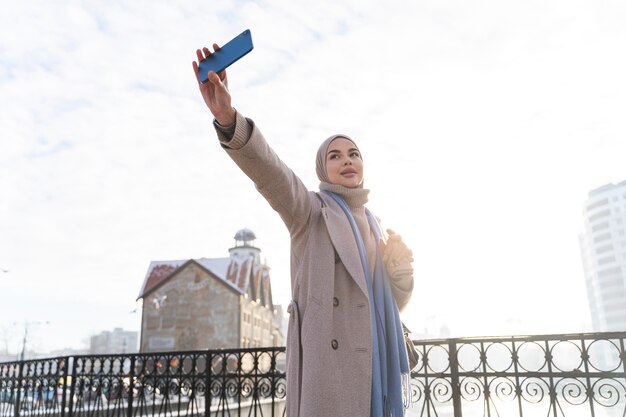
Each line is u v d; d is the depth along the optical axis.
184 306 43.97
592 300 108.56
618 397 3.20
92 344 113.69
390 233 2.00
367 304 1.74
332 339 1.70
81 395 5.84
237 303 43.81
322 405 1.58
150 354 5.34
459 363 3.84
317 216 1.92
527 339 3.62
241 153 1.58
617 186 99.62
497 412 3.60
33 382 6.69
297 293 1.86
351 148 2.16
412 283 1.95
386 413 1.69
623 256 95.12
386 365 1.75
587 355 3.38
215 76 1.52
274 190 1.70
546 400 3.90
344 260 1.78
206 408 4.75
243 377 4.62
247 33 1.58
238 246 61.66
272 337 61.78
